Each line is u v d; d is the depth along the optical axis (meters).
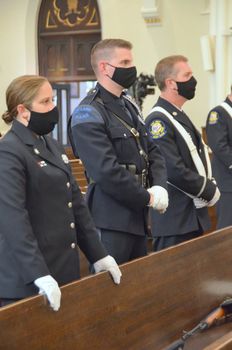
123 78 3.30
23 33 13.57
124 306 2.79
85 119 3.21
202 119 12.20
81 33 13.30
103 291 2.70
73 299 2.53
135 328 2.84
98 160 3.14
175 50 12.24
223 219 5.25
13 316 2.23
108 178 3.14
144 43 12.45
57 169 2.80
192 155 3.87
